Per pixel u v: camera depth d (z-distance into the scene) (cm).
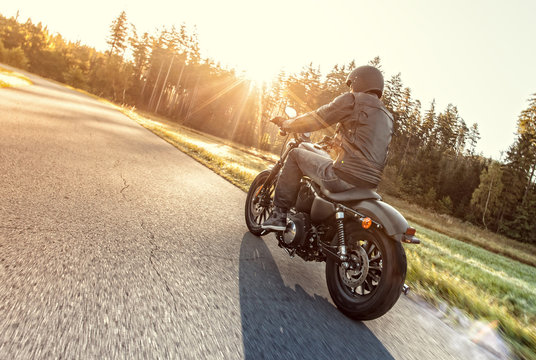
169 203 437
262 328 197
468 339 250
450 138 8081
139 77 9144
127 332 159
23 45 8744
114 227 300
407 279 361
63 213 304
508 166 5431
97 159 610
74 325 155
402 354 209
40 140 636
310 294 268
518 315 358
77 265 214
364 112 268
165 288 212
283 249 364
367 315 234
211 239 334
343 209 267
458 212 5753
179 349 157
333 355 189
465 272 780
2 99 1120
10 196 314
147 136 1328
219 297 220
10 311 155
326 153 319
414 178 6094
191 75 8800
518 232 5056
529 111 5488
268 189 385
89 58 9494
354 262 255
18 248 219
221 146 3872
